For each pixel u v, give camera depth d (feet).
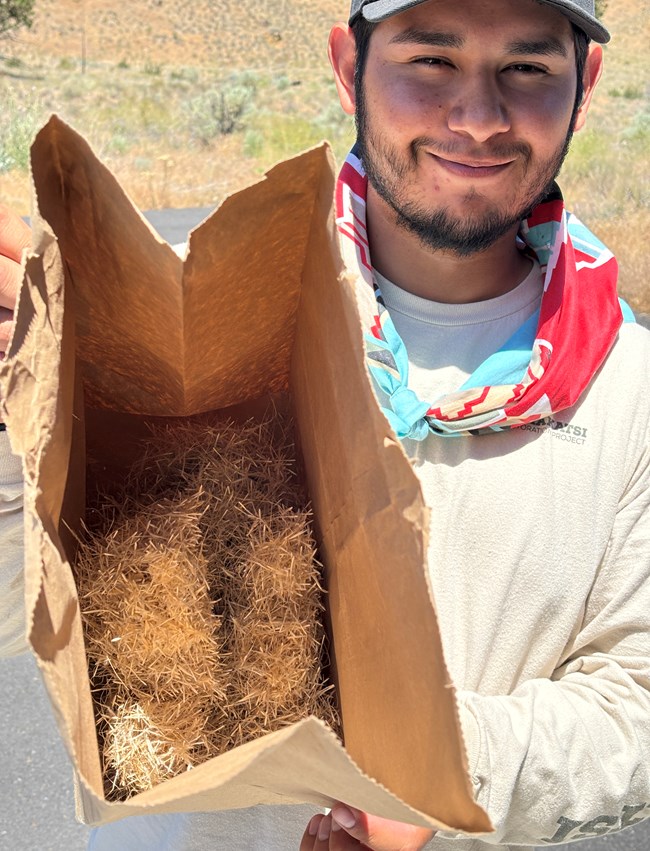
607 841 9.11
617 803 3.71
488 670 4.03
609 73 91.66
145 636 3.43
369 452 2.93
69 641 2.72
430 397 4.27
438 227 4.00
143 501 4.00
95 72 113.19
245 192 2.96
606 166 40.93
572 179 39.40
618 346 4.33
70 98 96.99
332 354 3.21
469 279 4.32
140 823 4.78
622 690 3.86
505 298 4.38
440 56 3.71
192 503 3.84
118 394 4.02
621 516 4.10
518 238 4.65
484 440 4.09
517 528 3.99
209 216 2.97
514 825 3.74
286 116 84.84
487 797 3.55
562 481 4.05
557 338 4.09
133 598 3.48
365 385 2.86
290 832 4.33
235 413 4.37
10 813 9.68
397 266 4.40
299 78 115.75
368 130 3.98
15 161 42.91
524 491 4.01
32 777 10.14
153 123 80.48
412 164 3.90
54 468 2.92
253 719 3.50
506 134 3.75
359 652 3.24
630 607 3.99
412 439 4.07
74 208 3.14
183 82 111.14
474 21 3.61
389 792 2.33
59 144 2.96
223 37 136.56
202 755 3.45
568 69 3.83
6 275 3.25
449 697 2.40
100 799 2.35
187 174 56.65
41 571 2.49
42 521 2.69
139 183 46.65
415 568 2.57
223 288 3.36
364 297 4.15
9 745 10.53
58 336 2.94
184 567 3.61
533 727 3.67
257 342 3.88
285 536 3.75
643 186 34.47
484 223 3.95
